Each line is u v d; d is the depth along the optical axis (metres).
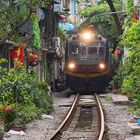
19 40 22.69
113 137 15.22
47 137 15.14
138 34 21.64
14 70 21.41
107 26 48.75
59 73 53.53
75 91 37.25
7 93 18.97
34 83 22.44
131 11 29.05
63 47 55.03
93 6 50.31
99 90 36.47
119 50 44.38
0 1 20.14
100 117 20.83
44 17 38.56
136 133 16.12
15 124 17.11
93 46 36.31
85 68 35.91
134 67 21.92
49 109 23.25
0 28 20.17
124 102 27.42
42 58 40.88
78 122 20.53
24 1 19.52
